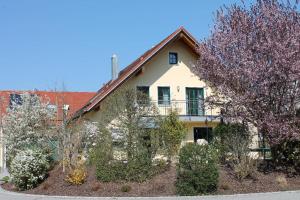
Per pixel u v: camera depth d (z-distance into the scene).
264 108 22.11
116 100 21.19
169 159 21.62
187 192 18.67
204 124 31.08
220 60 23.59
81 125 24.03
